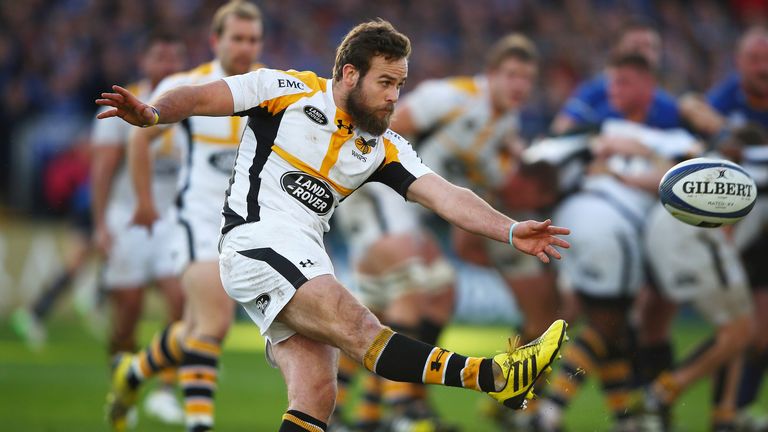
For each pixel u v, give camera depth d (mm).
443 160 31328
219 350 23125
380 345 16281
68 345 48156
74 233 52594
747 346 29016
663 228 27922
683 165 18219
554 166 29219
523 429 28656
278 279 16734
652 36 37062
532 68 30406
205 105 16703
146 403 33469
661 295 30391
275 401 33438
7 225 59406
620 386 28250
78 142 60750
